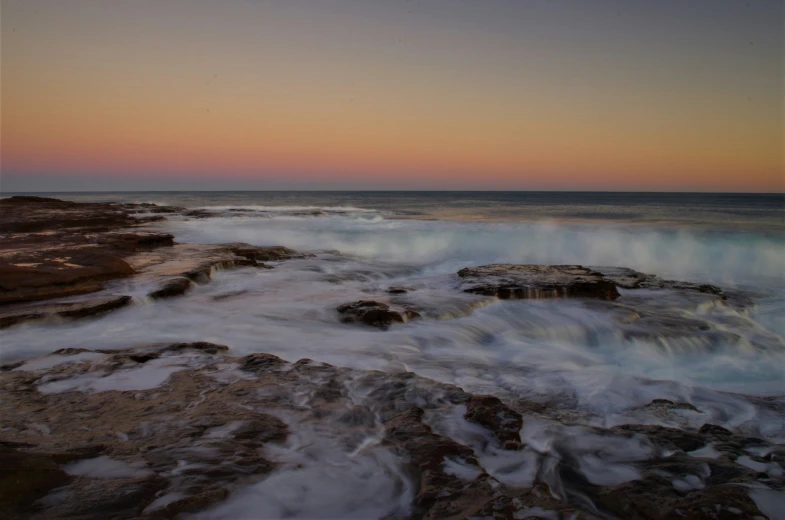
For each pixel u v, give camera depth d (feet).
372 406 15.52
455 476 11.35
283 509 9.82
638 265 55.98
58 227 68.08
